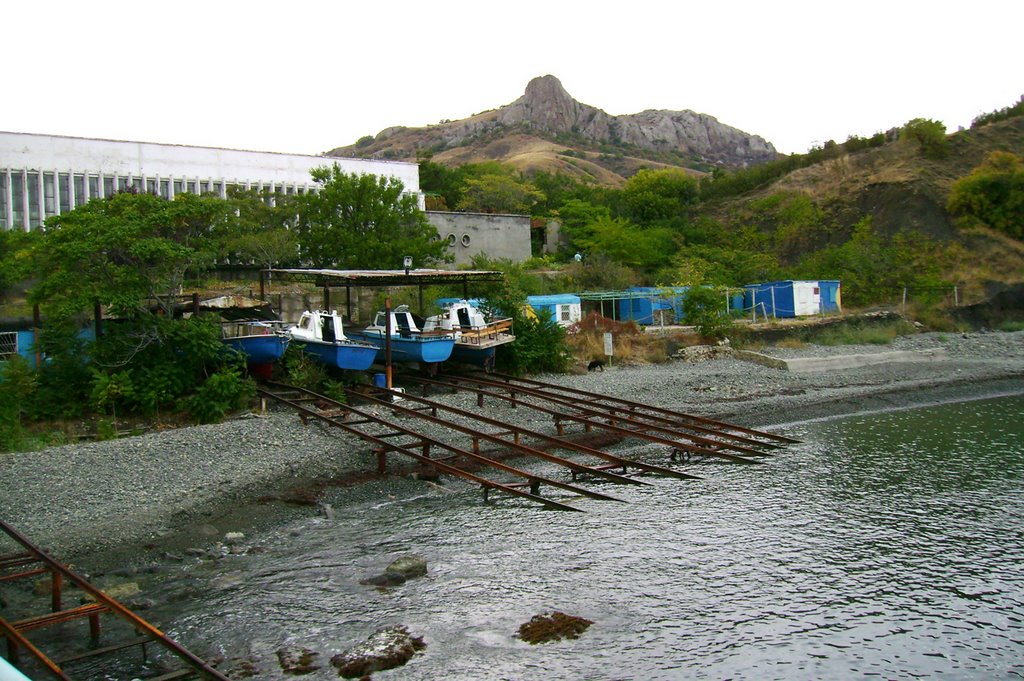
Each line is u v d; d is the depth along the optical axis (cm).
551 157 13725
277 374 2420
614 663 932
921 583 1162
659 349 3406
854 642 988
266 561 1245
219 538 1341
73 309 1947
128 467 1585
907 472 1775
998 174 5753
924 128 6756
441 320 2897
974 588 1144
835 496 1595
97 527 1326
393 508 1520
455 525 1420
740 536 1362
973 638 999
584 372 3041
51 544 1255
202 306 2441
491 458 1859
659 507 1525
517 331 2983
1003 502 1542
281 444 1783
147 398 2023
